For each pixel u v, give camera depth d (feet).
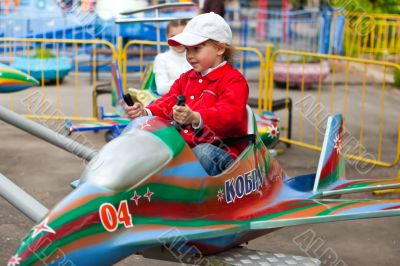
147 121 9.93
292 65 39.27
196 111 10.73
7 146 23.93
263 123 19.72
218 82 11.43
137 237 8.84
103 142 24.67
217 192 10.24
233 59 11.79
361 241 15.65
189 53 11.43
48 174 20.49
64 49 41.57
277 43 54.24
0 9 44.50
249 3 76.74
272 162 12.37
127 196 8.99
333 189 12.72
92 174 9.09
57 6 44.19
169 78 20.24
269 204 11.17
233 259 9.91
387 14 47.85
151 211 9.29
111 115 23.11
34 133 13.17
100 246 8.57
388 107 34.32
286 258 9.95
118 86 23.12
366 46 49.14
